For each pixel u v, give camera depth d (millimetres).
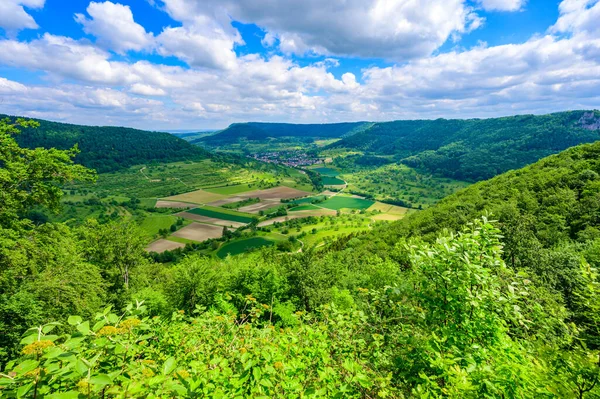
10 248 15602
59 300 16531
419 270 5113
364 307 6016
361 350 4922
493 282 4867
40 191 16984
